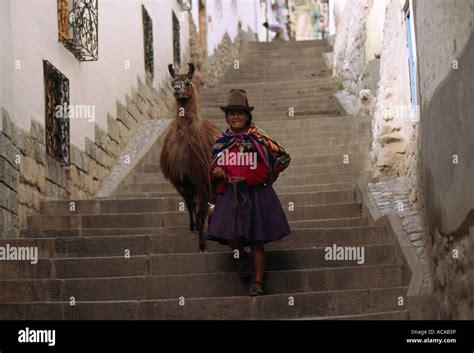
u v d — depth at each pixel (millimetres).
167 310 5703
